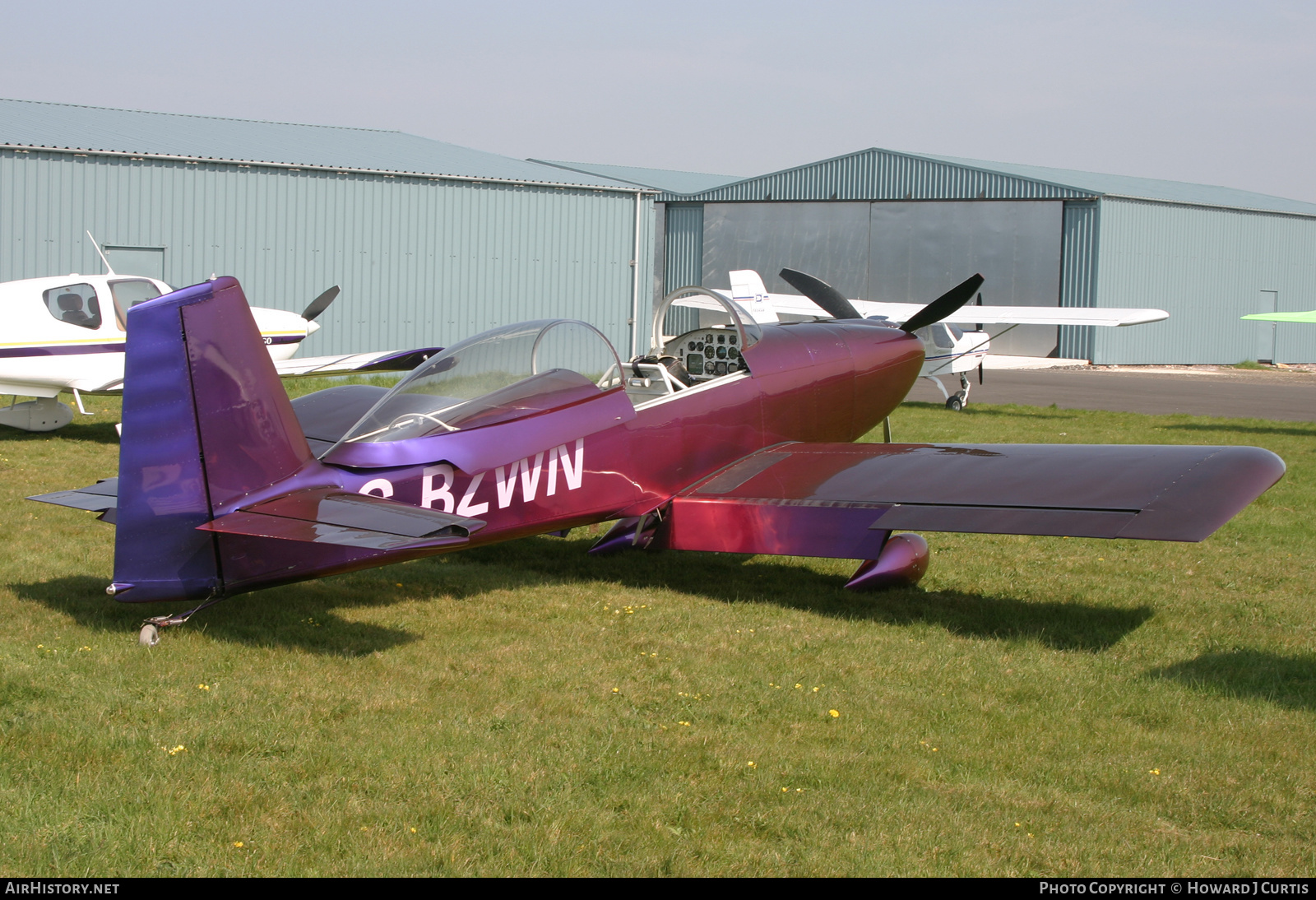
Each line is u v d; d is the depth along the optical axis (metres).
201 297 4.97
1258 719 4.58
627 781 3.82
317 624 5.64
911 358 9.27
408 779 3.76
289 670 4.84
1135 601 6.69
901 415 17.80
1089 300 34.78
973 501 6.10
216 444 5.04
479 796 3.66
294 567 5.21
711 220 41.31
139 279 12.11
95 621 5.46
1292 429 16.70
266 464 5.20
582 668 5.05
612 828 3.47
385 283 24.20
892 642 5.65
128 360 4.88
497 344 6.25
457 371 6.06
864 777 3.91
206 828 3.38
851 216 38.53
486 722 4.32
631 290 27.39
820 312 21.72
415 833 3.40
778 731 4.34
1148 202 35.81
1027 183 35.41
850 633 5.81
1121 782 3.92
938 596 6.77
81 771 3.73
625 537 6.96
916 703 4.69
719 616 6.09
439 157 26.47
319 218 23.31
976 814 3.64
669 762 3.98
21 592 5.96
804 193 39.41
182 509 5.04
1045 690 4.90
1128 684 5.02
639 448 6.83
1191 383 29.08
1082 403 21.41
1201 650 5.63
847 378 8.57
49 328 11.45
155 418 4.95
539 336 6.41
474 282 25.22
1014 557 7.98
